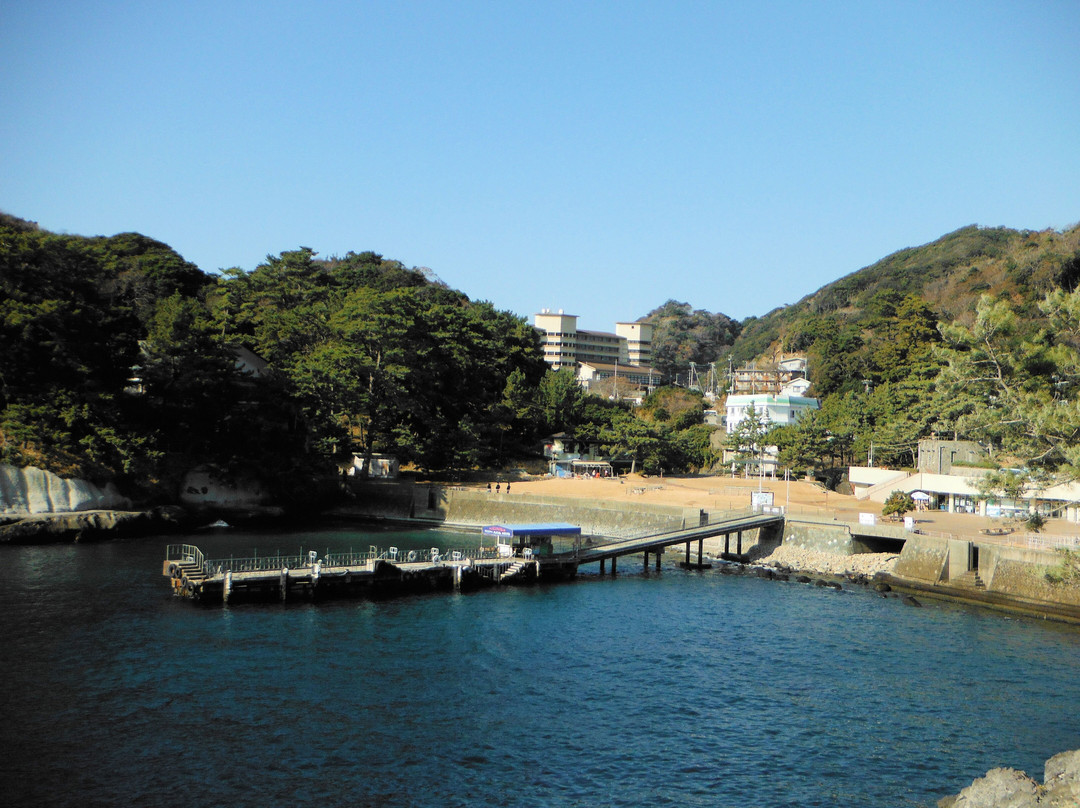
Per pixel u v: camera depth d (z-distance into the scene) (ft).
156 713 148.25
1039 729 153.07
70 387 341.21
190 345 372.17
